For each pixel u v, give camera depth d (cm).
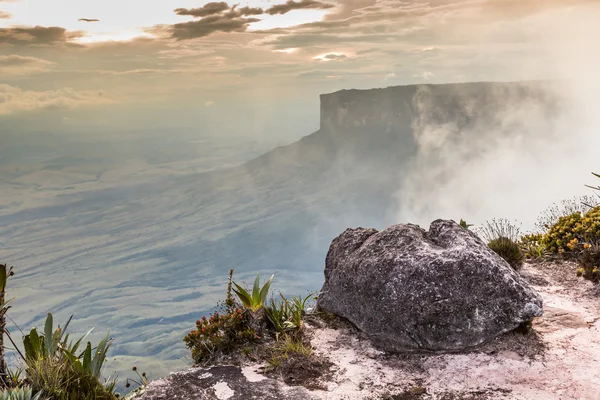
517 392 453
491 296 529
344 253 647
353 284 585
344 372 500
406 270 545
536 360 504
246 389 462
